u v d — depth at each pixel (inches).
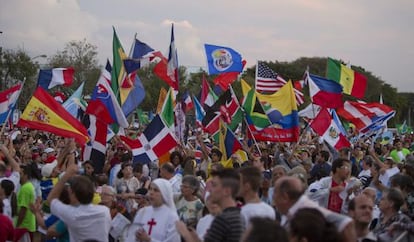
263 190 380.5
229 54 858.1
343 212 371.6
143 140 585.6
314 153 788.6
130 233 323.0
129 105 714.8
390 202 310.8
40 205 411.5
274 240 157.6
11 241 340.5
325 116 736.3
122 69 701.9
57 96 1035.9
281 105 697.0
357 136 946.7
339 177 382.6
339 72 866.1
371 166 544.7
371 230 327.3
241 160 615.2
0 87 2068.2
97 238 310.0
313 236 179.9
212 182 260.2
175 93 746.8
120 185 505.4
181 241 319.9
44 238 497.0
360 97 868.6
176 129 746.2
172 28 741.9
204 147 655.8
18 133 941.2
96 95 583.5
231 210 247.6
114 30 693.9
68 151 495.2
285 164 621.9
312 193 379.2
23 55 2032.5
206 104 863.7
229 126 683.4
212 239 240.4
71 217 305.1
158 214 315.3
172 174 440.8
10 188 405.1
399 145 849.5
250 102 689.6
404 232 290.4
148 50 761.6
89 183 309.9
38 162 672.4
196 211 366.6
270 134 695.1
